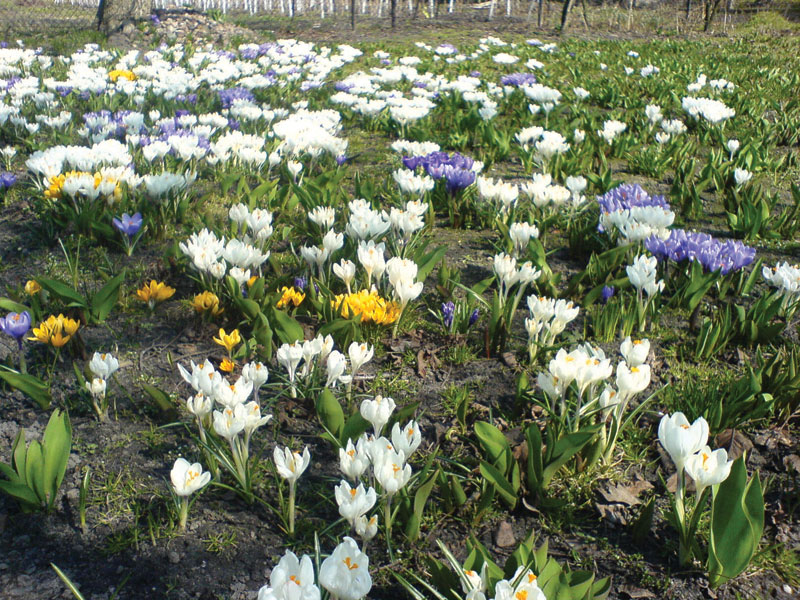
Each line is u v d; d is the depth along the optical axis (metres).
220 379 2.73
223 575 2.49
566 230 5.80
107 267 4.83
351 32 21.98
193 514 2.75
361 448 2.44
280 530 2.70
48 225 5.21
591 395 2.96
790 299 4.30
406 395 3.56
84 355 3.71
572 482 2.93
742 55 17.45
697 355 3.88
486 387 3.62
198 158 6.55
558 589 2.05
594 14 28.52
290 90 11.27
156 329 4.09
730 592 2.45
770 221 6.12
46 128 8.41
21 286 4.31
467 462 2.97
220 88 10.26
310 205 5.47
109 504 2.79
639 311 4.10
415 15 27.36
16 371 3.32
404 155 7.83
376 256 3.90
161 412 3.33
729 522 2.35
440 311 4.31
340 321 3.64
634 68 15.04
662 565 2.56
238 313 4.09
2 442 3.13
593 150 7.92
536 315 3.65
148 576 2.47
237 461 2.74
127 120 7.19
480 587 2.00
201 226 4.98
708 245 4.40
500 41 19.19
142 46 16.62
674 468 3.04
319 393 3.41
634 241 4.66
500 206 5.95
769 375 3.46
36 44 16.20
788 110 10.55
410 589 2.12
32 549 2.58
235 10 30.58
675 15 28.59
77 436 3.17
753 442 3.21
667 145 8.19
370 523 2.24
